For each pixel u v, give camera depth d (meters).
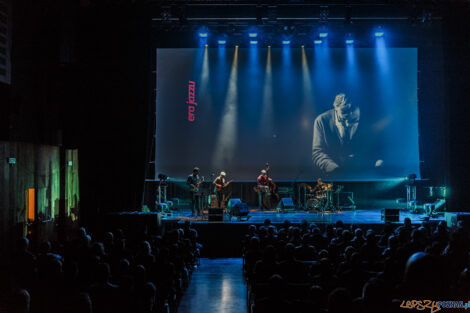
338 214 16.88
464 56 14.72
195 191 16.23
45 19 13.16
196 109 18.34
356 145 18.33
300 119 18.41
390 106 18.28
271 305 4.20
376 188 19.03
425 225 12.62
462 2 14.31
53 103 13.76
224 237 13.84
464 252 6.22
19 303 3.23
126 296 4.59
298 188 18.55
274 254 5.87
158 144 18.28
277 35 17.23
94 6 13.91
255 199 19.23
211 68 18.34
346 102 18.31
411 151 18.27
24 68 12.16
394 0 14.34
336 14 14.68
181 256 8.13
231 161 18.39
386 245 9.99
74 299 4.33
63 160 14.62
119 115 14.01
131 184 13.99
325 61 18.31
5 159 11.02
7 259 10.38
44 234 13.29
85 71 13.95
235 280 10.09
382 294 3.39
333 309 3.19
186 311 7.55
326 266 5.38
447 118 14.93
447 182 14.97
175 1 14.29
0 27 10.83
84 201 13.88
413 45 18.22
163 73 18.27
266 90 18.39
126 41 14.03
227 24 15.94
